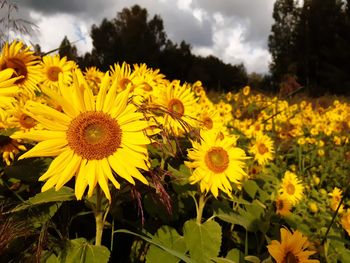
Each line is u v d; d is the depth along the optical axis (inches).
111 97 18.4
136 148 18.0
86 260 18.4
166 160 29.1
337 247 28.6
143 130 18.3
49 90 17.3
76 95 17.8
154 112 21.8
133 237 26.4
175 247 22.5
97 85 37.8
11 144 24.7
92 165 17.6
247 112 91.8
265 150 45.3
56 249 19.1
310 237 29.9
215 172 25.0
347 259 27.7
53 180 17.0
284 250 20.0
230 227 31.2
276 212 32.2
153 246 22.1
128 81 30.7
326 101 177.5
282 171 52.2
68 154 17.4
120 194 20.9
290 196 37.6
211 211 28.6
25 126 25.5
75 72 18.5
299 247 20.1
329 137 84.8
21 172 23.5
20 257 19.2
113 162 17.8
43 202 19.7
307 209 39.2
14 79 19.1
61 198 19.8
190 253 22.0
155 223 26.0
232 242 29.2
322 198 44.3
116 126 18.2
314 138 81.5
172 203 25.2
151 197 24.5
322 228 31.0
